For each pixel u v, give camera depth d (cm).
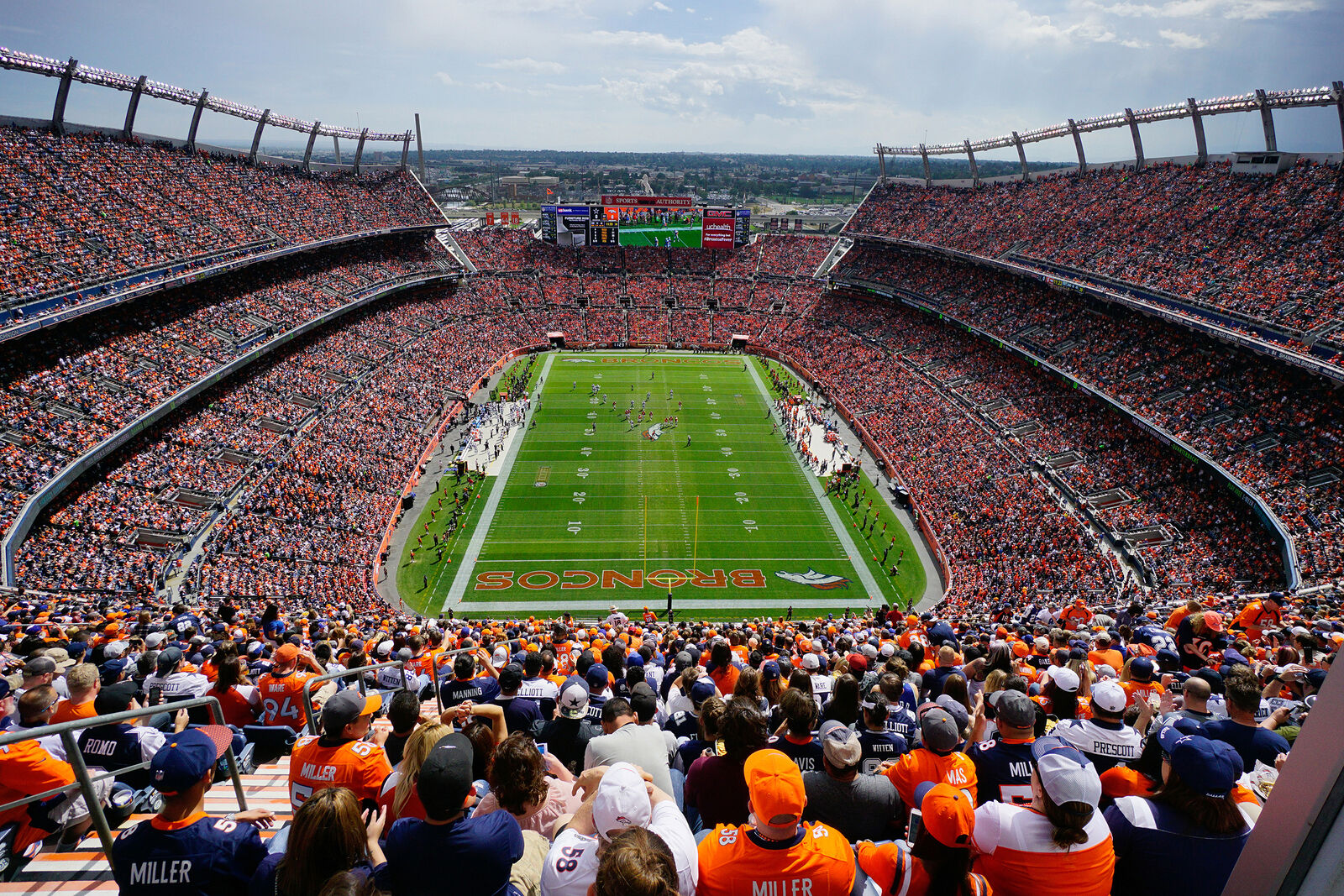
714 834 526
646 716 916
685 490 5528
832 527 5025
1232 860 496
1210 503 4078
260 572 3762
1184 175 6294
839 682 845
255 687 1114
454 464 5716
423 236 9806
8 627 1925
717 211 10738
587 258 10700
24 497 3397
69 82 5712
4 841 674
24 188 4997
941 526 4828
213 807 906
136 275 4894
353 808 475
